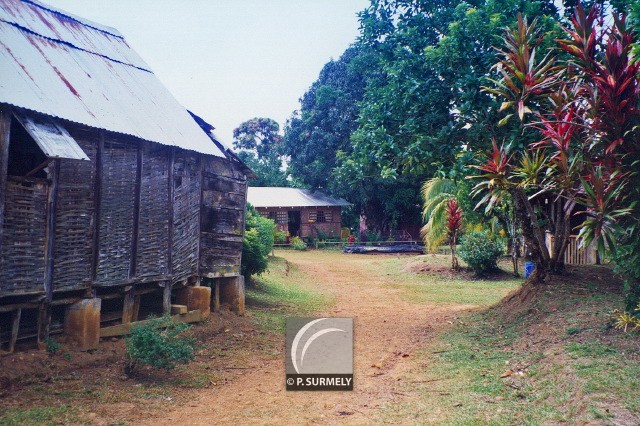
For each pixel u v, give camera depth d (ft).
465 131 38.32
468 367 26.71
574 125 25.90
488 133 36.96
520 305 38.47
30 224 24.97
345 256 112.68
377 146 41.14
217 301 41.19
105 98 31.12
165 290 34.63
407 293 60.54
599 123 24.43
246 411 20.98
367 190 138.21
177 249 35.65
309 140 142.61
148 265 32.63
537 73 29.22
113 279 29.81
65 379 23.82
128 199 30.96
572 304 33.40
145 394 22.84
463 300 54.34
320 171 141.69
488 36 36.94
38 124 24.52
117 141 30.17
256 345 33.65
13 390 21.80
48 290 25.82
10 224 24.07
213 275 40.01
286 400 22.57
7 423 18.34
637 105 24.45
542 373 23.07
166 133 33.86
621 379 19.31
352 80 140.56
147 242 32.53
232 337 35.47
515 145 34.76
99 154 28.84
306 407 21.53
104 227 29.22
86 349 27.32
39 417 19.11
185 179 36.70
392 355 30.91
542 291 38.04
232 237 42.32
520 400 20.79
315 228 140.87
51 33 33.04
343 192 140.46
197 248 38.24
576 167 25.91
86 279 28.04
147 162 32.55
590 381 19.51
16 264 24.35
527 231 41.39
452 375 25.57
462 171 36.70
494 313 39.91
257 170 188.75
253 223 63.41
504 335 32.96
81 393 22.25
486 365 26.68
